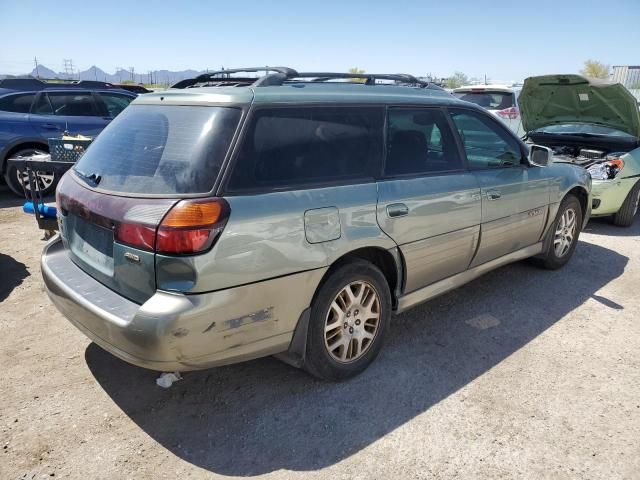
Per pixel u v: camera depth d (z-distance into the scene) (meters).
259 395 3.04
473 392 3.09
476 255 3.95
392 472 2.45
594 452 2.59
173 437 2.67
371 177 3.12
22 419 2.77
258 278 2.54
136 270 2.47
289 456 2.55
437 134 3.64
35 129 8.21
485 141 4.04
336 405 2.95
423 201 3.35
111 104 9.15
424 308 4.29
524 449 2.61
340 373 3.11
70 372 3.23
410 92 3.57
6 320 3.90
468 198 3.70
